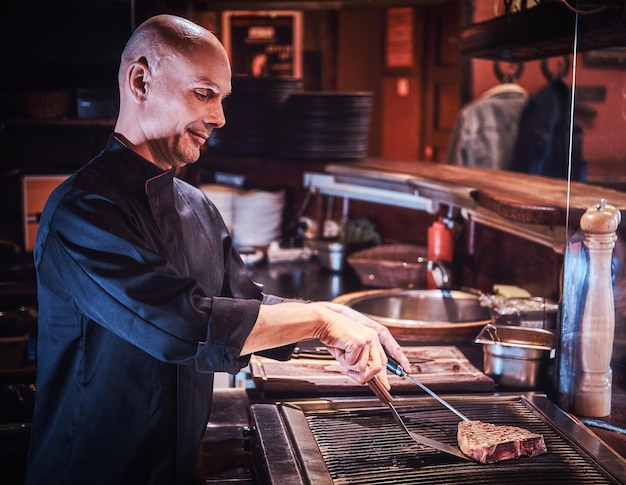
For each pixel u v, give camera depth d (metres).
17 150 3.62
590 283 1.85
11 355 2.97
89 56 3.44
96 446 1.63
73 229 1.51
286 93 3.86
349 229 3.63
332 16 6.86
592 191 2.32
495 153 4.27
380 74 6.98
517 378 2.02
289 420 1.75
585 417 1.87
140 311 1.47
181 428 1.67
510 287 2.66
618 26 1.76
